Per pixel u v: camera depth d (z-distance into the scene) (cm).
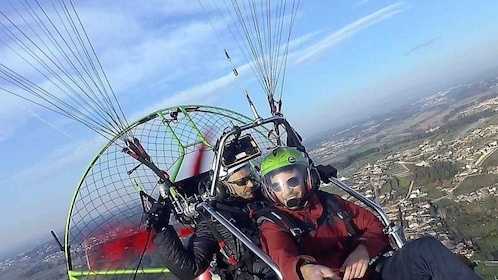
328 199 198
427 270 164
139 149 234
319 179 197
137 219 270
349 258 179
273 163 190
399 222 212
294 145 212
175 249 215
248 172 232
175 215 230
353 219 196
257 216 195
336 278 158
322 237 189
